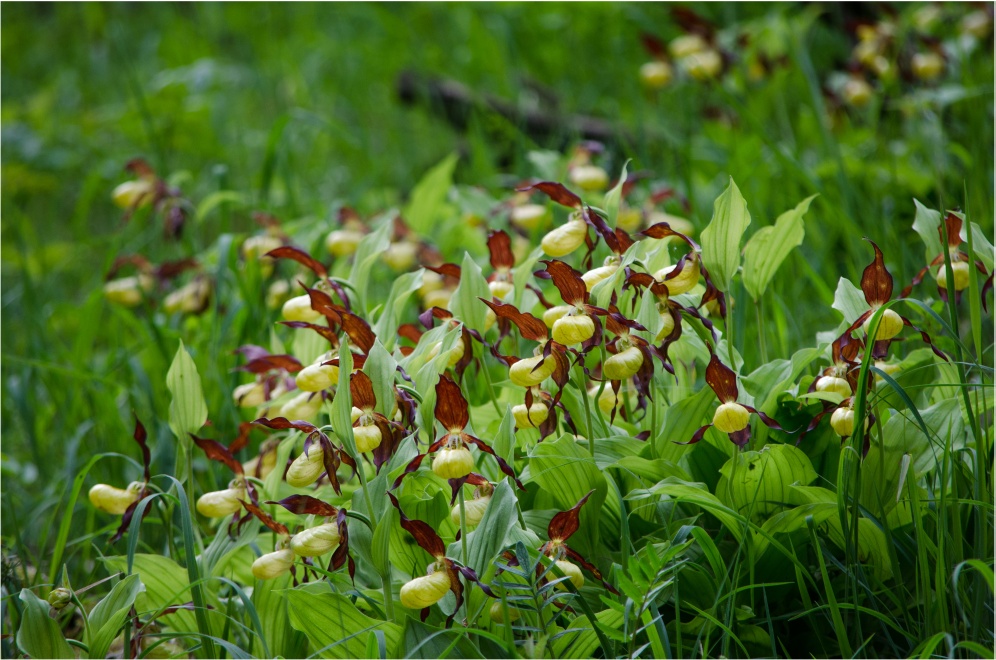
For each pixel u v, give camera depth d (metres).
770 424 2.70
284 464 2.81
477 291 2.79
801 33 4.69
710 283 2.76
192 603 2.79
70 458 3.04
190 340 3.44
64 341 3.95
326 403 2.83
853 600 2.71
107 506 2.79
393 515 2.73
